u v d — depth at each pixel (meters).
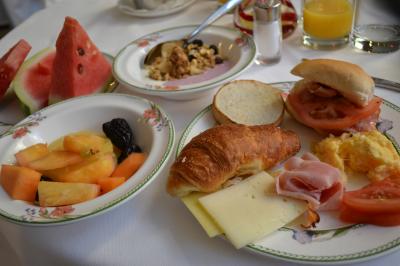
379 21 1.26
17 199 0.77
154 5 1.62
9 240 0.81
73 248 0.72
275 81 1.13
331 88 0.91
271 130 0.84
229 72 1.06
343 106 0.89
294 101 0.94
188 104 1.10
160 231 0.73
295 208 0.70
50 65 1.25
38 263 0.78
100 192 0.79
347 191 0.75
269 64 1.21
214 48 1.28
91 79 1.18
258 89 1.03
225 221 0.67
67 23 1.14
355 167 0.80
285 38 1.32
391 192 0.69
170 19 1.59
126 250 0.70
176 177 0.76
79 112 1.01
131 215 0.76
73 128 1.00
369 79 0.88
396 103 0.96
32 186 0.79
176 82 1.17
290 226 0.68
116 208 0.77
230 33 1.27
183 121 1.04
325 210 0.70
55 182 0.79
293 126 0.95
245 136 0.79
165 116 0.93
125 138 0.91
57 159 0.82
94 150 0.83
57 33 1.61
